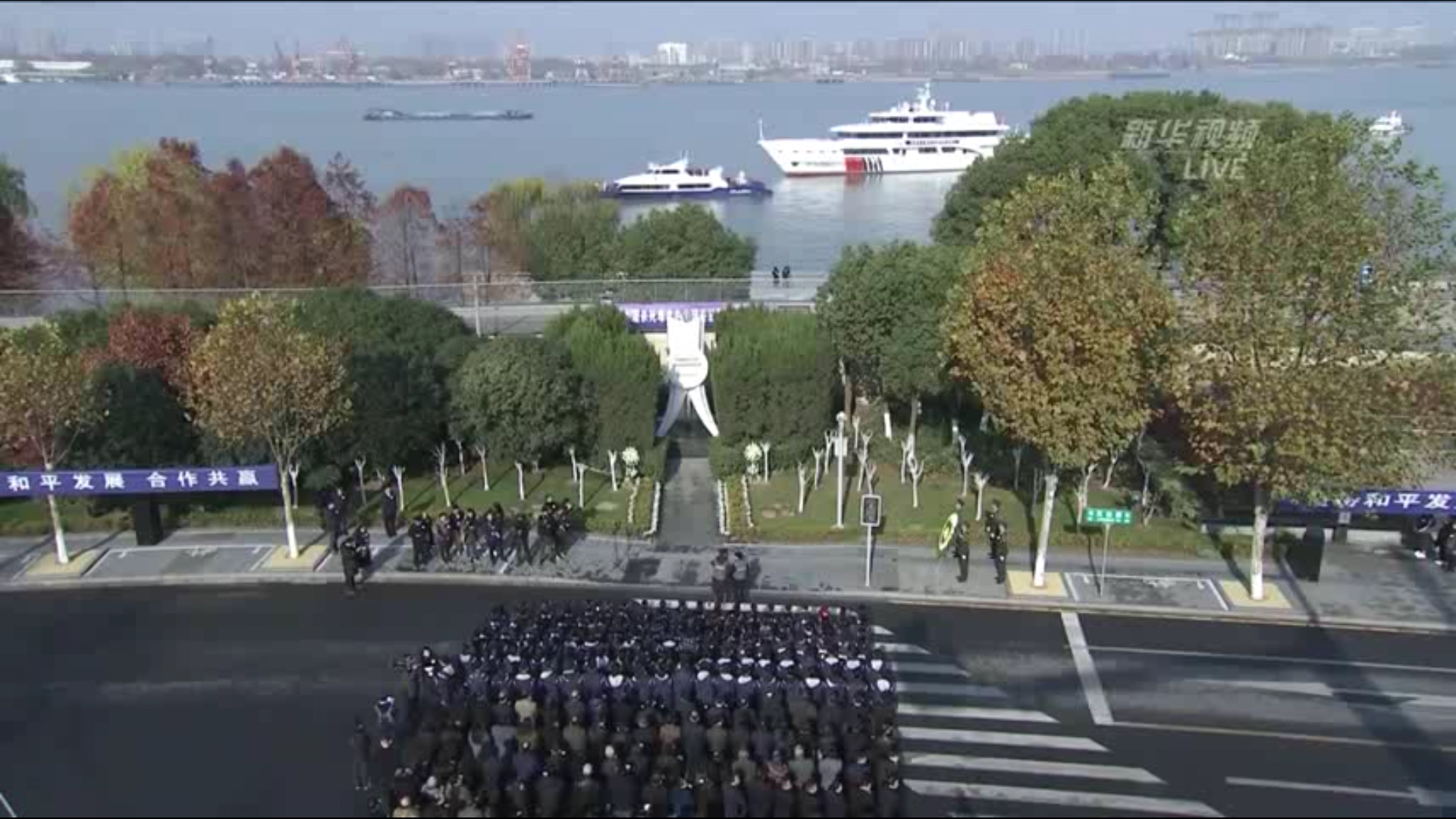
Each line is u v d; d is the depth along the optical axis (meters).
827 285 52.00
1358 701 30.33
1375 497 37.75
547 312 63.09
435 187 159.75
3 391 36.84
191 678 31.58
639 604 33.72
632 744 25.97
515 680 28.14
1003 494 45.72
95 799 25.97
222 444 42.12
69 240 79.19
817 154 169.62
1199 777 26.89
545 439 46.50
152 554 40.06
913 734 28.64
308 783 26.62
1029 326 35.16
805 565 39.16
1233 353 33.69
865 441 46.97
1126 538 40.34
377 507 44.44
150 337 46.19
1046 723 29.19
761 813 23.64
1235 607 35.53
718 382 49.09
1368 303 32.69
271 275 74.38
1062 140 76.81
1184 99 79.81
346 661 32.53
